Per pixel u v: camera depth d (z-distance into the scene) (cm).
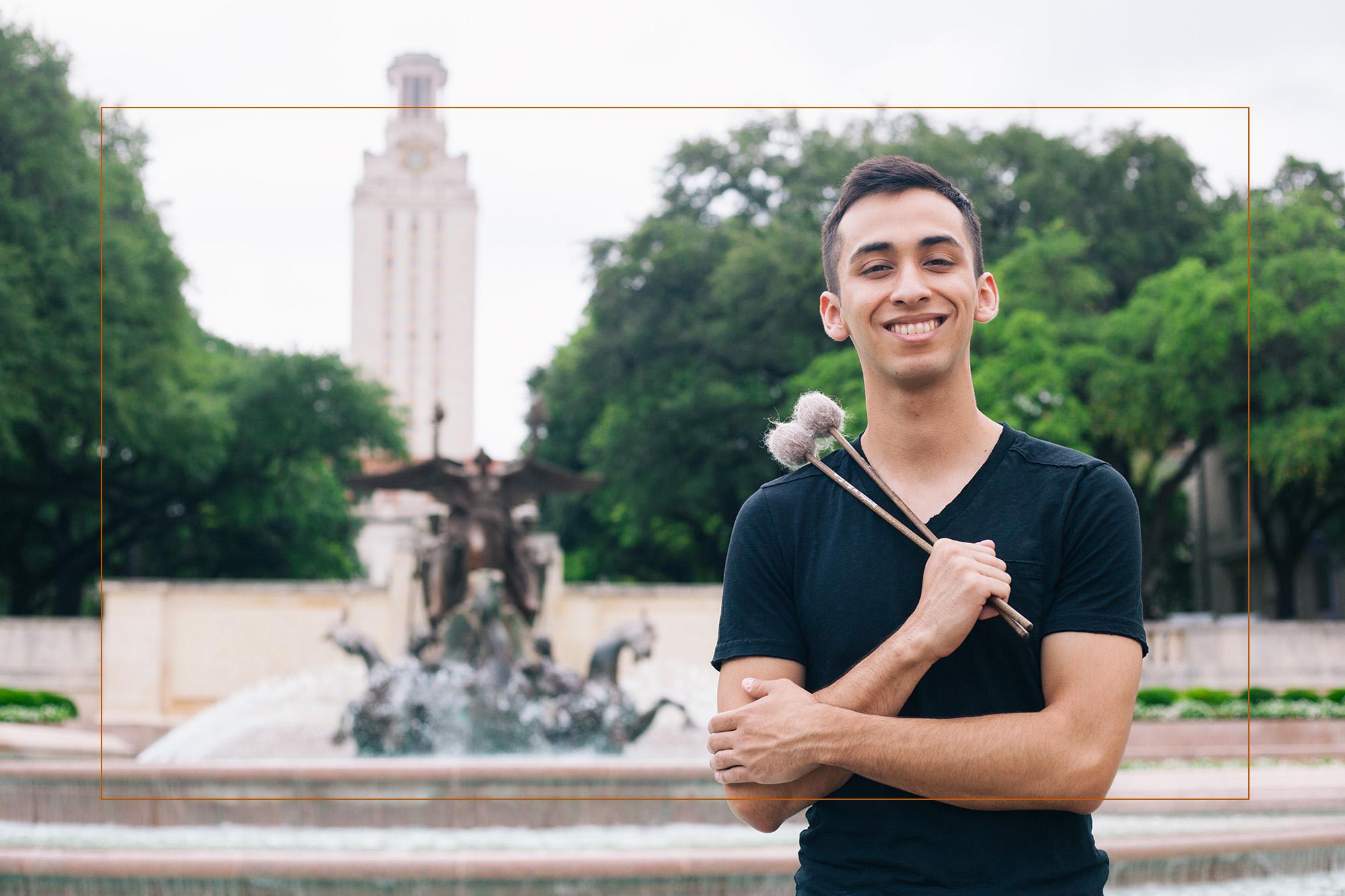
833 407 249
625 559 4012
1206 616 3266
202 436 3122
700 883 609
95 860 598
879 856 218
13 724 1684
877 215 238
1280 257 2803
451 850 798
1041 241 3003
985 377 2778
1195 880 642
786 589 239
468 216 10831
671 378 3462
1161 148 3278
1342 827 733
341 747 1739
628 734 1395
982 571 216
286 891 597
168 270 2988
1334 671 2433
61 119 2808
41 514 3722
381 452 3844
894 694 216
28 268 2711
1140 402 2816
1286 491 3353
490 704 1350
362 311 10662
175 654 2258
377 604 2303
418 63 10981
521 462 1544
